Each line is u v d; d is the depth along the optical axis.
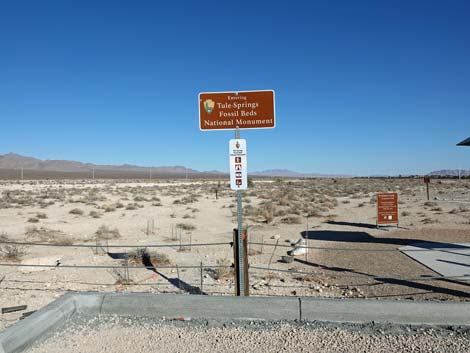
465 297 8.30
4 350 5.20
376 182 96.94
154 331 6.00
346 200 39.47
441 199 37.72
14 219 25.30
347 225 21.03
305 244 14.02
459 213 25.23
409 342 5.52
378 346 5.42
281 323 6.20
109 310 6.62
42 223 23.36
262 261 12.33
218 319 6.36
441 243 14.63
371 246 14.54
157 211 30.47
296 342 5.58
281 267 11.49
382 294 8.70
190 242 16.27
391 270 10.80
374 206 32.66
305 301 6.30
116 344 5.60
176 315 6.48
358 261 12.05
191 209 31.36
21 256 12.73
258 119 7.20
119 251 14.01
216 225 22.39
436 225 20.12
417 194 47.19
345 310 6.20
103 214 28.38
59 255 12.88
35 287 9.27
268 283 9.64
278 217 25.38
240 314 6.36
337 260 12.30
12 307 7.55
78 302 6.66
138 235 18.73
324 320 6.21
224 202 38.62
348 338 5.67
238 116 7.21
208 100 7.21
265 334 5.84
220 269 10.30
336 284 9.62
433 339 5.59
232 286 9.38
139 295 6.62
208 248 14.69
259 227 20.89
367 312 6.15
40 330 5.80
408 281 9.63
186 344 5.58
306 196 44.62
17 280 9.88
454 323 6.00
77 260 12.40
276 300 6.36
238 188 7.19
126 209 31.84
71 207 33.41
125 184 89.12
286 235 17.95
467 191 52.72
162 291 8.96
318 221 23.06
